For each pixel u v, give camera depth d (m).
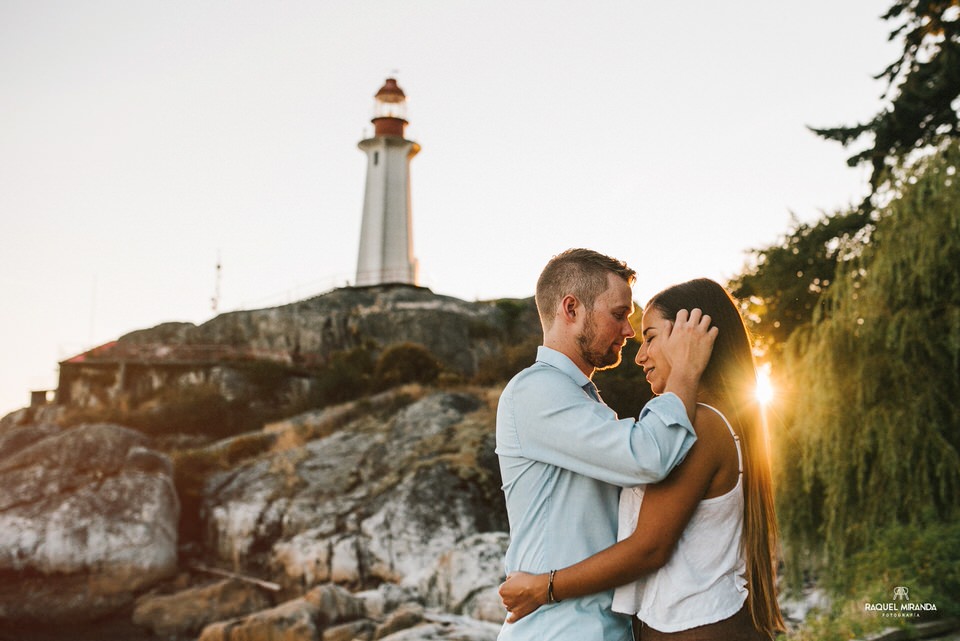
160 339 44.09
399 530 19.89
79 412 35.75
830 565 9.91
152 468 22.80
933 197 9.76
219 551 22.20
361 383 34.19
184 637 17.66
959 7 14.42
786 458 10.67
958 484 9.13
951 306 9.48
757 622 2.31
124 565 20.20
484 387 30.23
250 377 38.03
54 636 17.88
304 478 23.58
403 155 52.78
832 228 14.23
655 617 2.29
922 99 14.39
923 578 7.54
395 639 12.64
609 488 2.46
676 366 2.37
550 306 2.62
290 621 14.21
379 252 51.16
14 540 20.12
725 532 2.30
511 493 2.49
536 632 2.35
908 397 9.50
